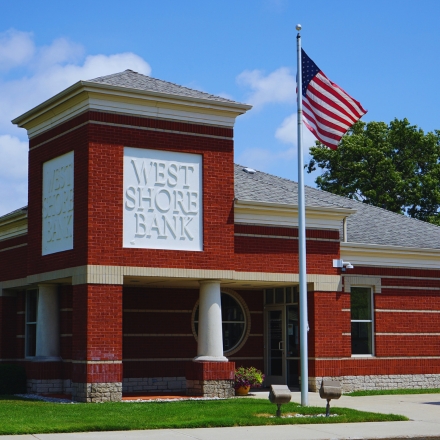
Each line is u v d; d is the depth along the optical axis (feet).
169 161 71.97
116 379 67.26
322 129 65.36
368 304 86.89
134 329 78.23
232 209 74.43
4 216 84.17
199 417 54.70
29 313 84.89
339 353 80.69
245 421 53.21
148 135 70.95
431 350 89.61
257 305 86.28
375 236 90.48
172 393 76.23
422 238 93.56
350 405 68.54
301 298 63.62
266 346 85.87
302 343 63.21
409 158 158.81
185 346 80.53
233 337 84.84
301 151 65.10
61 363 76.33
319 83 66.08
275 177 94.02
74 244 69.26
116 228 68.64
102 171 68.54
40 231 75.61
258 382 75.82
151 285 79.00
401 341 87.71
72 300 75.36
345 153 158.20
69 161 71.92
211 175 73.61
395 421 56.90
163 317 79.87
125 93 69.46
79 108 70.13
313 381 79.10
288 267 78.18
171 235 71.26
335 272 81.30
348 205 96.94
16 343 85.87
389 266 88.12
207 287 73.10
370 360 85.15
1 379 75.72
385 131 160.25
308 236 80.18
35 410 58.44
